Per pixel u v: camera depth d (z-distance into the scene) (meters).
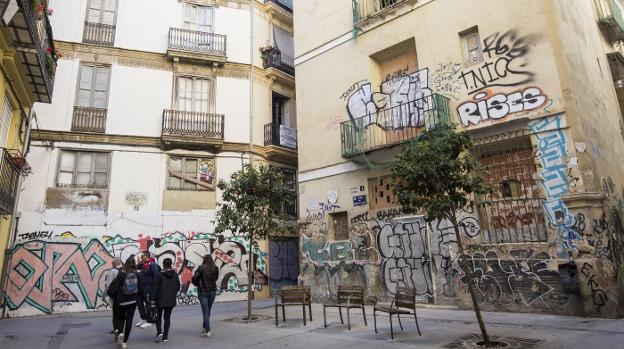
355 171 12.52
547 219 8.66
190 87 16.89
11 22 8.49
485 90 10.04
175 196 15.54
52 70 11.24
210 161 16.45
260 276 16.22
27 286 13.00
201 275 8.15
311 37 14.70
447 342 6.50
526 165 9.29
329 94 13.73
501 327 7.36
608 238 8.12
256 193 10.15
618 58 13.30
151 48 16.53
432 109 10.52
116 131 15.30
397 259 11.12
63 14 15.64
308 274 13.08
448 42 10.98
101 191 14.66
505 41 9.90
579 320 7.54
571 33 10.02
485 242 9.57
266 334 7.96
